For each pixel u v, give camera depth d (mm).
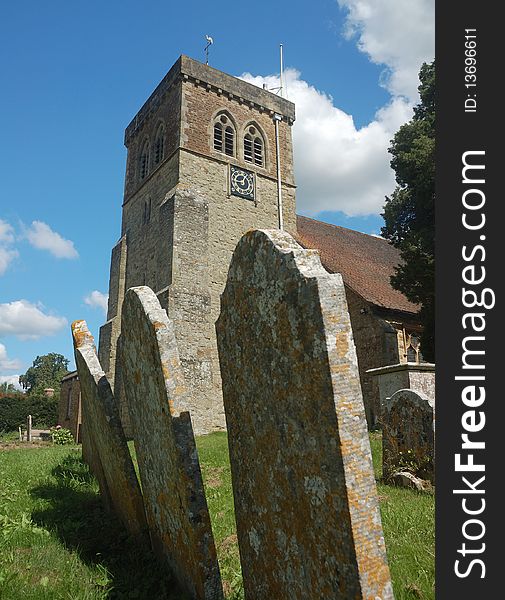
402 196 18484
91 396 6469
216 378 20344
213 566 3672
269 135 26484
